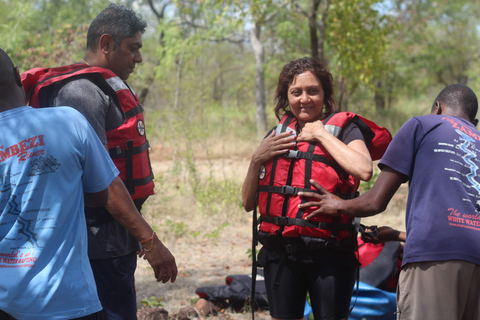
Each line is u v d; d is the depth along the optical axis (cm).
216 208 803
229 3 912
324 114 294
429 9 1662
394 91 2045
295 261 267
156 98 1422
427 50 2064
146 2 1964
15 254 199
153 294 491
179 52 1494
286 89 292
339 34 916
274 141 279
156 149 1404
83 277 207
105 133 263
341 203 257
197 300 459
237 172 1141
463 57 2162
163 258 245
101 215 263
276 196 272
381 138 290
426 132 248
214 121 1789
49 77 268
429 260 233
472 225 233
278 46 1736
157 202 816
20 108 212
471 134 250
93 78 266
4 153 205
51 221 202
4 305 196
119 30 277
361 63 929
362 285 382
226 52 2647
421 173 243
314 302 268
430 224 235
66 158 207
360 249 410
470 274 232
